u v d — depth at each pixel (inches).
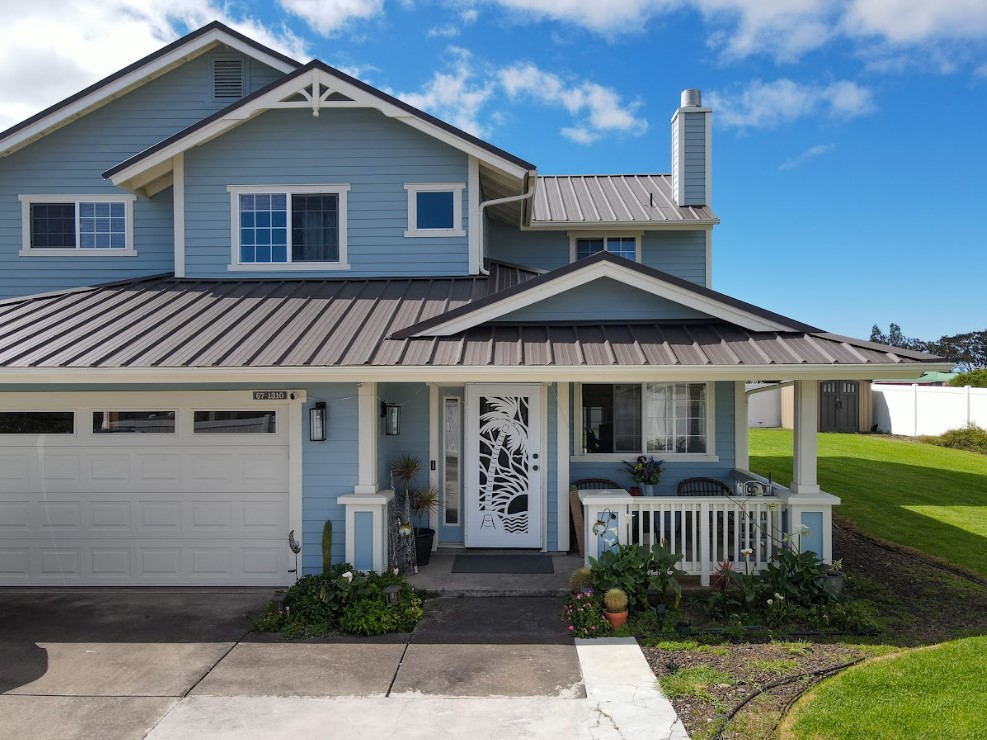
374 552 307.1
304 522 315.3
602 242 516.1
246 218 409.7
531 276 428.5
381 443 340.8
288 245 407.8
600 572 276.8
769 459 718.5
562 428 367.6
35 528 319.0
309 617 266.7
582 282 326.3
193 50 429.1
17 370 273.6
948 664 220.5
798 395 307.7
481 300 317.7
